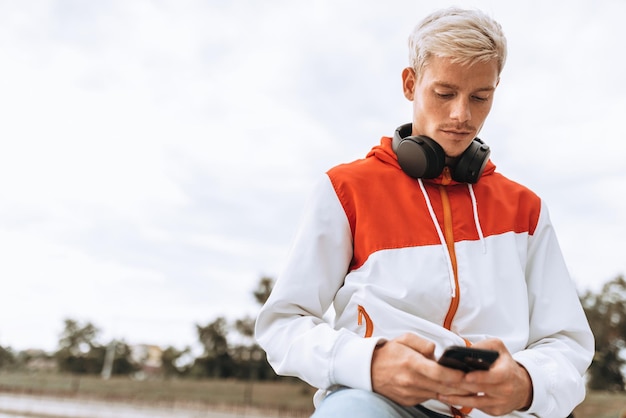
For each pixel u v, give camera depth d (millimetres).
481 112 1274
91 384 24422
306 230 1255
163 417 18219
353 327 1184
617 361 18391
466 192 1325
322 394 1194
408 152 1291
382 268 1196
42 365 35125
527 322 1208
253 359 29391
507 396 909
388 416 936
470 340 1157
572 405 1085
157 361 33812
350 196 1277
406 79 1404
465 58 1203
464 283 1188
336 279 1258
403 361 920
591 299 19875
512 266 1248
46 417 16812
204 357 30109
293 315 1178
